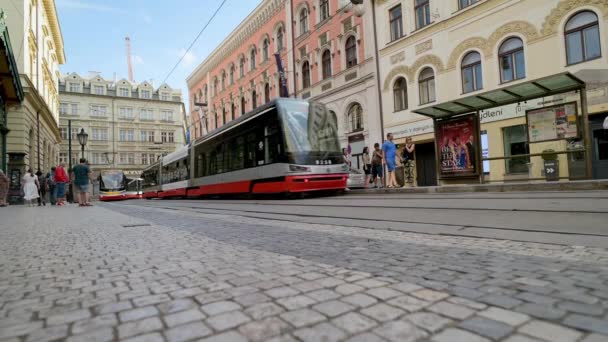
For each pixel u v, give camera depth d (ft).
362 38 65.82
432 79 55.06
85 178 46.29
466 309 5.18
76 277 7.55
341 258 8.72
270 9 90.94
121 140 197.06
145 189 94.43
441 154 37.11
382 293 5.95
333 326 4.71
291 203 29.86
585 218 13.80
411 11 57.52
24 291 6.62
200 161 54.80
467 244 10.12
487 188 30.91
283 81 76.69
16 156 68.64
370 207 22.47
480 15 48.39
